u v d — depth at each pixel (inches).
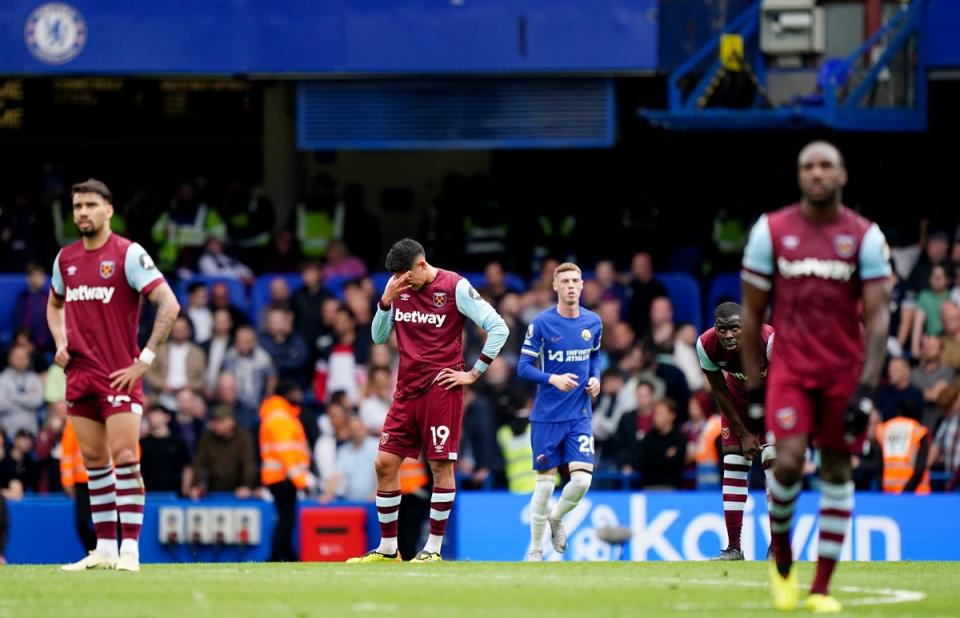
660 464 2396.7
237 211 3216.0
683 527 2233.0
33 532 2428.6
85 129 3390.7
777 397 1104.2
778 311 1115.3
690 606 1141.1
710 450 2380.7
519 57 2920.8
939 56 2891.2
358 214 3184.1
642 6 2908.5
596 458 2573.8
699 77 2955.2
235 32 2942.9
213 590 1229.7
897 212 3139.8
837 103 2812.5
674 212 3280.0
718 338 1585.9
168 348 2723.9
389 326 1700.3
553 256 3174.2
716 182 3277.6
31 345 2753.4
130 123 3398.1
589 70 2918.3
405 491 2287.2
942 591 1267.2
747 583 1311.5
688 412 2551.7
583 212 3294.8
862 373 1088.8
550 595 1198.9
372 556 1689.2
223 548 2393.0
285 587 1252.5
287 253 3152.1
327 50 2938.0
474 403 2472.9
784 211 1119.6
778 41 2893.7
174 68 2942.9
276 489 2297.0
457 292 1663.4
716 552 2229.3
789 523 1119.0
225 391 2608.3
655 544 2230.6
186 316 2746.1
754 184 3260.3
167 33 2942.9
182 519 2393.0
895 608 1138.7
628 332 2664.9
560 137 2957.7
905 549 2226.9
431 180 3489.2
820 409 1114.1
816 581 1123.3
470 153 3452.3
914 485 2336.4
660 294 2856.8
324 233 3164.4
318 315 2834.6
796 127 2856.8
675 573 1427.2
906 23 2864.2
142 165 3454.7
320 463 2421.3
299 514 2336.4
